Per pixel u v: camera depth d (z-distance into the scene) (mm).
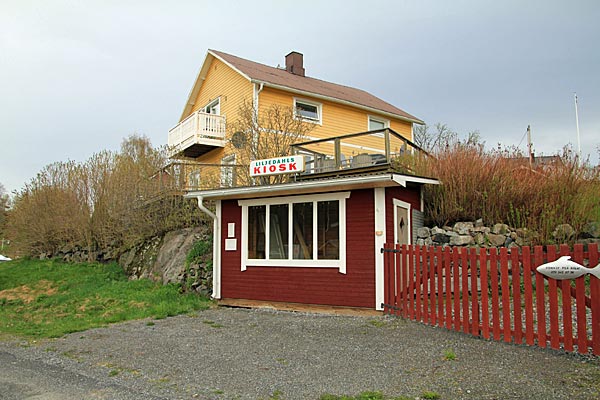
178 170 15328
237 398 4809
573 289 5547
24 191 19281
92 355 6836
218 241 11797
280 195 10750
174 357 6508
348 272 9594
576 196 10523
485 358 5672
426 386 4875
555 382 4723
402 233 10227
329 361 6020
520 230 10438
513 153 11969
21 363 6508
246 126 17312
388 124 24766
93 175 17406
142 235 15773
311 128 19516
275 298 10578
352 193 9734
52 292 13883
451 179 11430
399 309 8508
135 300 11891
